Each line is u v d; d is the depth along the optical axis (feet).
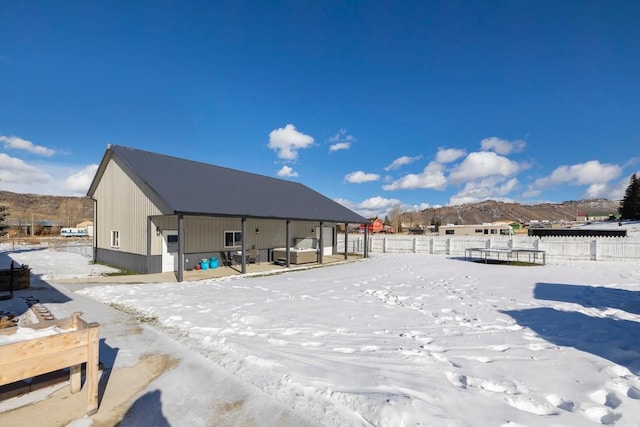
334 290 32.37
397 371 13.24
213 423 9.93
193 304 25.44
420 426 9.45
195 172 55.52
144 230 45.16
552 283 36.94
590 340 17.48
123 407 10.78
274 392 11.65
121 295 29.04
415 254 81.15
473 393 11.54
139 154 52.80
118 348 15.96
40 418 10.13
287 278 41.29
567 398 11.32
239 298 27.96
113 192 52.95
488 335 18.22
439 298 28.48
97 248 58.08
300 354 15.03
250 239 57.41
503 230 144.56
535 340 17.47
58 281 36.86
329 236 76.59
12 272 30.53
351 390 11.51
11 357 9.15
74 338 10.20
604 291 32.04
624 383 12.33
